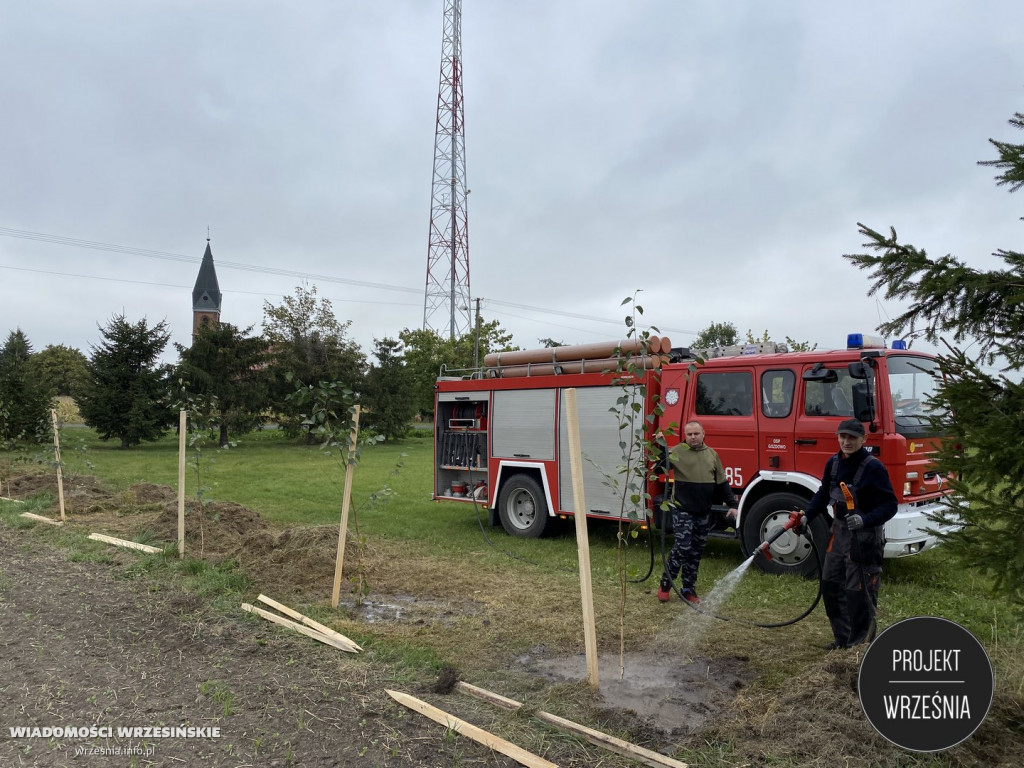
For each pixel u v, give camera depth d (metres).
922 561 7.96
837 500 4.82
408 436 40.00
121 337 29.12
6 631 5.37
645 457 4.67
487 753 3.53
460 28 49.53
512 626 5.72
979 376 3.09
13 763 3.39
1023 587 2.95
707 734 3.68
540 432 9.61
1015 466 2.84
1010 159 3.33
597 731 3.72
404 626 5.69
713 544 9.37
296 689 4.29
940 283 3.18
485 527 10.66
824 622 5.81
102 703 4.11
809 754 3.36
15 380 20.31
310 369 33.56
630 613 6.11
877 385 6.82
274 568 7.40
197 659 4.84
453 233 48.81
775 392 7.60
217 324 32.56
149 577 7.01
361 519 11.34
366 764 3.39
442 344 42.00
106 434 29.27
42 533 9.38
